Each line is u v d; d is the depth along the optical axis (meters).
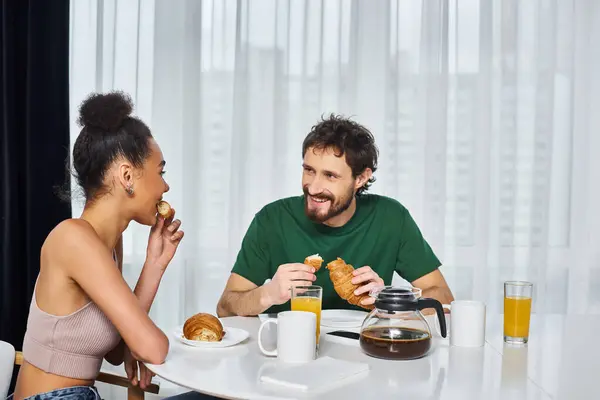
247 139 3.19
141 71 3.18
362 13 3.19
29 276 3.03
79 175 1.63
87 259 1.52
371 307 1.79
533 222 3.19
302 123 3.20
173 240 1.83
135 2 3.18
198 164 3.18
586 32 3.17
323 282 2.30
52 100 3.05
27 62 3.03
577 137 3.19
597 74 3.18
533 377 1.42
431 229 3.19
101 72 3.17
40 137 3.04
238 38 3.17
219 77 3.20
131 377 1.78
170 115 3.18
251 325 1.88
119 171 1.61
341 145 2.09
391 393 1.29
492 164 3.19
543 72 3.17
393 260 2.35
